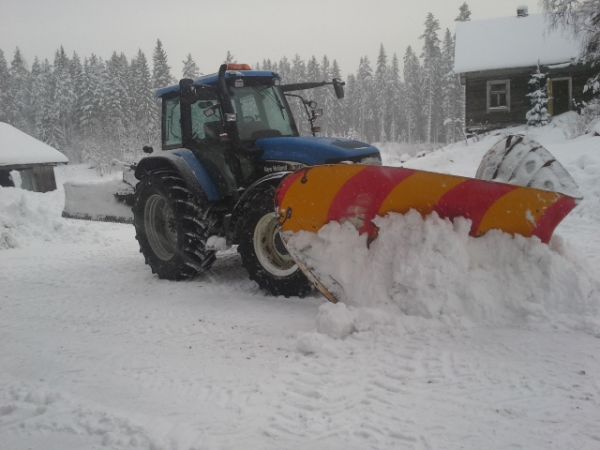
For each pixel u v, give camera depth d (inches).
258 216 191.8
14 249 334.3
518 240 148.6
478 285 144.1
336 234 158.4
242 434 99.1
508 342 129.2
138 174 248.2
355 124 2805.1
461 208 149.7
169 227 234.7
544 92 863.1
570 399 103.0
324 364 127.1
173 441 96.7
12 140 936.3
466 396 107.0
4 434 103.3
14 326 176.4
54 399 116.8
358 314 145.3
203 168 221.9
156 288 219.1
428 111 2401.6
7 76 2615.7
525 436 92.4
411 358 125.6
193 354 141.8
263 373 125.9
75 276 249.4
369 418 101.5
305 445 94.3
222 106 205.6
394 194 151.5
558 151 489.7
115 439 98.6
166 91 242.4
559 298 141.4
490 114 935.0
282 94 236.4
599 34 617.9
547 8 619.2
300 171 154.3
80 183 291.9
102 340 158.1
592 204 295.1
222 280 224.1
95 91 2137.1
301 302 183.8
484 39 983.0
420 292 144.6
